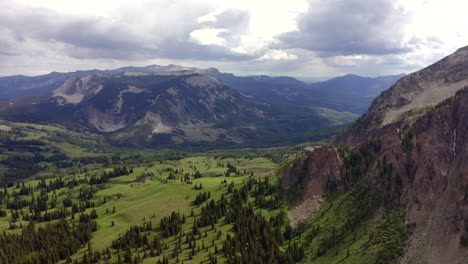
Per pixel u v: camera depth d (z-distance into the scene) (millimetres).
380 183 178500
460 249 126875
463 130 170375
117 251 169625
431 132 181250
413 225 147250
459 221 134250
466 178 147000
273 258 151500
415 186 163375
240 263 142625
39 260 167000
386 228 152625
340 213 179000
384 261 136250
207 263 146625
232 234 174000
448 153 168250
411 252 135750
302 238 174375
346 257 146875
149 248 168750
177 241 173625
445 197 148875
